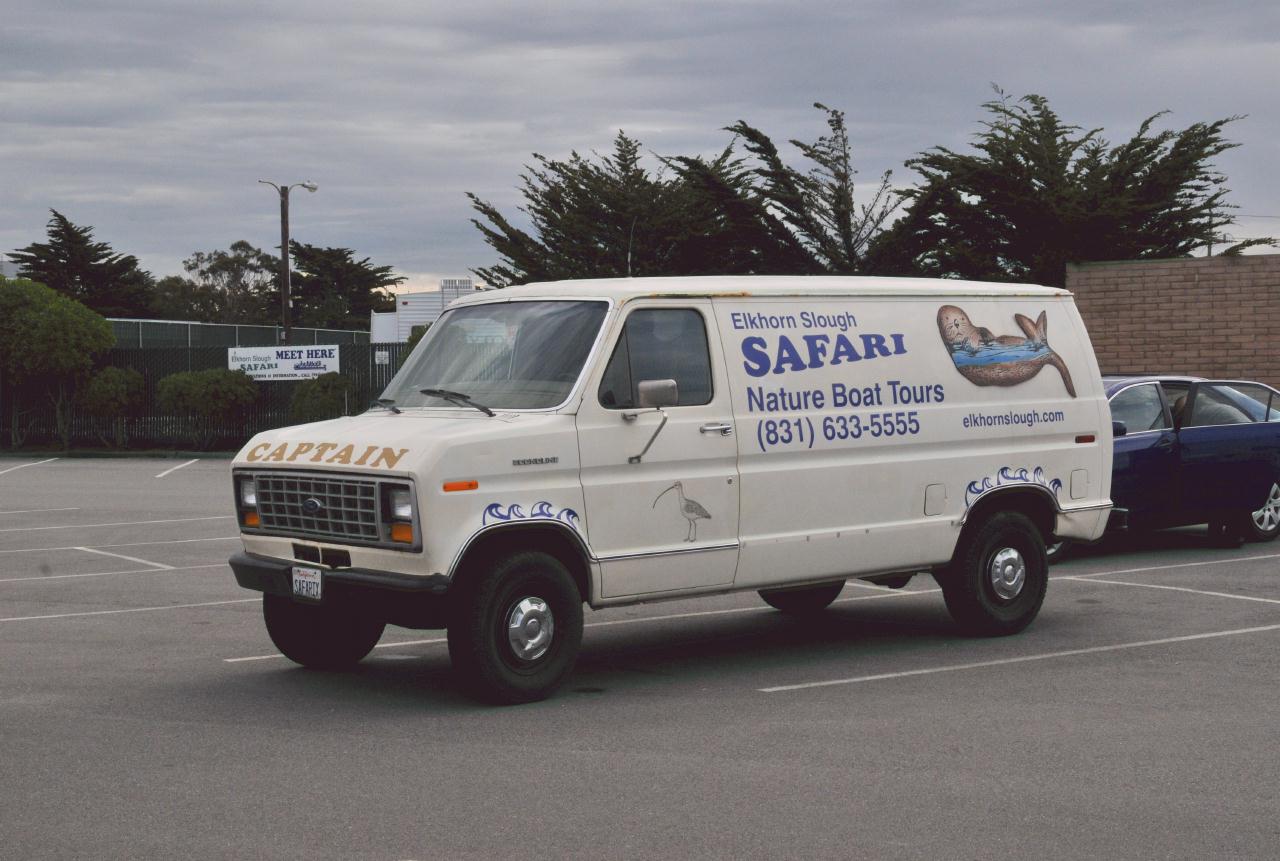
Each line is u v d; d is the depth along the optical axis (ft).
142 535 55.57
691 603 38.52
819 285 29.63
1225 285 77.41
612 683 27.68
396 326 186.39
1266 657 29.63
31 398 121.60
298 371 115.65
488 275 114.93
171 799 19.75
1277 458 48.03
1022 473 32.07
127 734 23.66
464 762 21.67
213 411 114.01
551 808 19.19
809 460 28.71
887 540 29.81
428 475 24.07
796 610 36.40
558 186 109.09
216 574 44.50
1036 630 33.06
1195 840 17.65
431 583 24.11
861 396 29.53
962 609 31.73
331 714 25.09
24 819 18.84
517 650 25.35
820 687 27.14
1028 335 32.63
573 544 25.76
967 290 31.89
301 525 26.53
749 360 28.14
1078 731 23.32
